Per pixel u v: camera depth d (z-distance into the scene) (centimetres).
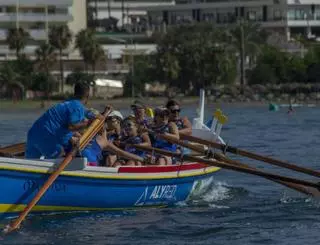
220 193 6000
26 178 4588
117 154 5106
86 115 4878
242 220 5019
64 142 4781
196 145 5688
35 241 4381
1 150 5416
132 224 4828
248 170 5172
